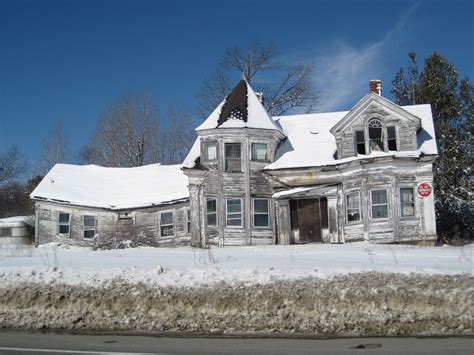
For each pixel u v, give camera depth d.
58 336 10.68
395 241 26.81
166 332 11.03
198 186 30.50
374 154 28.12
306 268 13.63
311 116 34.75
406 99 43.88
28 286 12.78
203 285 12.45
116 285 12.65
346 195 28.53
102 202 36.72
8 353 9.02
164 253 20.19
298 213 29.80
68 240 36.00
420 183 27.45
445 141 39.25
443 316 10.91
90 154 57.47
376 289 11.73
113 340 10.23
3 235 40.00
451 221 37.25
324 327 10.91
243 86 33.31
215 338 10.40
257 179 30.34
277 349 9.29
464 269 13.28
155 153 55.09
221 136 30.56
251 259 16.75
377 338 10.23
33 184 56.19
